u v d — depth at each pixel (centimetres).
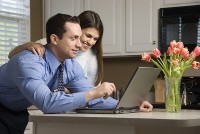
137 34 375
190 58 189
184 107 233
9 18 398
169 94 185
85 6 403
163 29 359
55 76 189
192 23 344
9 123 188
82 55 238
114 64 428
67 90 200
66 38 182
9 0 396
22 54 179
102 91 169
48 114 167
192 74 347
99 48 247
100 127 155
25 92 168
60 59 189
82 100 167
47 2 428
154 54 191
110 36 390
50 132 166
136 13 375
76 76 200
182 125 136
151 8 367
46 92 167
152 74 187
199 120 141
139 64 412
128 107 182
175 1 354
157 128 191
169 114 167
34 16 426
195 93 346
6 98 188
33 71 169
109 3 390
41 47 184
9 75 180
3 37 391
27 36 416
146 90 194
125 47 382
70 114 166
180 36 351
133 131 149
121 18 384
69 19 185
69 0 412
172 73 185
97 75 249
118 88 417
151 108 194
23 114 196
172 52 187
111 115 159
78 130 160
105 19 392
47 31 187
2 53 389
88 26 231
